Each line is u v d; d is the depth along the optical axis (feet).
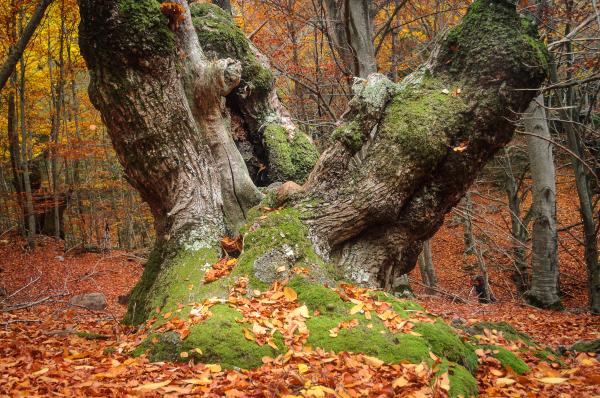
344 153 20.49
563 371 15.46
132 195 93.81
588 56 39.60
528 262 68.80
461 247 82.58
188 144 20.83
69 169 85.15
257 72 28.73
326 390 11.02
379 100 20.53
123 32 18.90
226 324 14.32
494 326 21.13
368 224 20.94
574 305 56.80
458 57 21.16
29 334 18.48
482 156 21.50
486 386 14.03
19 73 69.21
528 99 21.29
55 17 62.54
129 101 19.79
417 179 20.62
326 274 18.47
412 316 16.38
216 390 11.33
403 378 11.95
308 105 59.98
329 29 45.01
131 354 14.51
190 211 20.65
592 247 45.70
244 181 21.89
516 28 20.75
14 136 71.77
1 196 78.69
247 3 52.13
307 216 19.99
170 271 19.51
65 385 11.53
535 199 47.19
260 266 17.84
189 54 22.03
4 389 11.06
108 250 73.05
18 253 65.41
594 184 64.39
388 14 52.11
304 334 14.29
